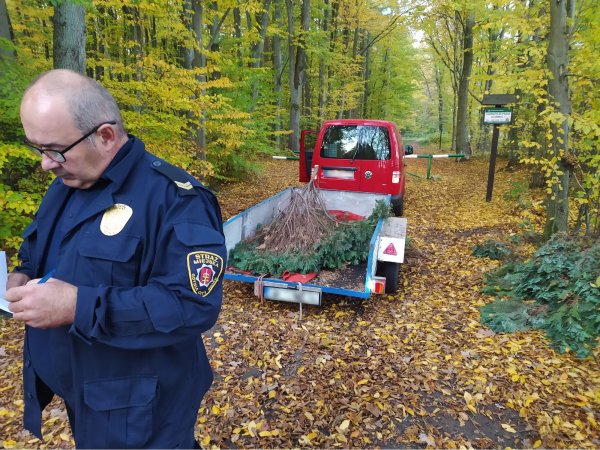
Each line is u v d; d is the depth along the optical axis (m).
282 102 20.00
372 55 28.97
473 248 6.00
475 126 24.98
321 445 2.49
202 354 1.56
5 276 1.29
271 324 3.94
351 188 6.93
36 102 1.06
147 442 1.24
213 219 1.29
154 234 1.18
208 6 8.84
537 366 3.19
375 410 2.77
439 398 2.90
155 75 6.39
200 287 1.14
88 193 1.24
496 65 7.39
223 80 6.72
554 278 3.99
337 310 4.21
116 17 9.34
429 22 19.09
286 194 5.62
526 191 8.83
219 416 2.72
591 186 4.66
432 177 13.36
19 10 7.21
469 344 3.56
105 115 1.15
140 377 1.24
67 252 1.20
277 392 2.97
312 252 4.09
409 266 5.50
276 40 16.80
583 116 4.74
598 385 2.94
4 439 2.49
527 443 2.48
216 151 9.18
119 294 1.08
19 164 4.52
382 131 6.67
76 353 1.22
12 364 3.27
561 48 4.80
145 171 1.23
